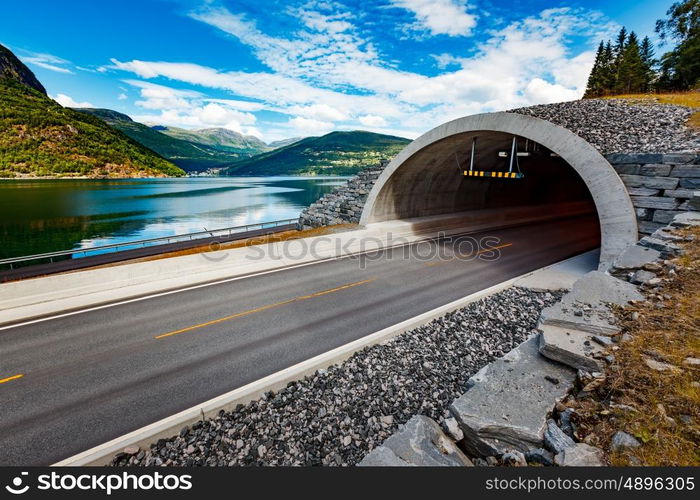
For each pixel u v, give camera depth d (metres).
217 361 9.00
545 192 39.62
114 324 11.12
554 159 26.58
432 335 10.20
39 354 9.27
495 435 4.61
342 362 9.08
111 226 56.03
